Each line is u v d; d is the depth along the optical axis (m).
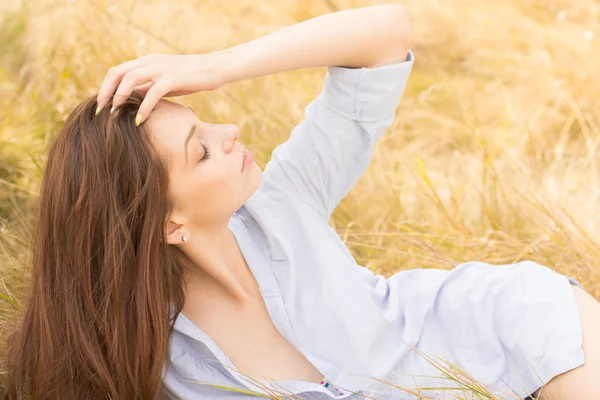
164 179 1.61
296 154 1.84
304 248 1.80
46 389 1.75
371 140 1.82
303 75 3.97
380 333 1.77
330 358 1.75
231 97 3.47
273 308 1.75
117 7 4.10
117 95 1.59
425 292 1.85
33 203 2.90
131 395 1.71
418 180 3.15
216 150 1.64
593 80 3.95
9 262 2.54
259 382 1.70
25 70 3.70
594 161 3.21
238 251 1.77
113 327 1.68
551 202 2.96
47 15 4.07
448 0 4.78
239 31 4.19
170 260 1.70
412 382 1.79
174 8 4.30
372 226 2.98
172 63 1.62
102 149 1.60
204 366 1.77
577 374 1.69
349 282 1.78
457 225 2.84
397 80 1.77
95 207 1.62
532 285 1.82
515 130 3.69
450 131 3.71
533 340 1.75
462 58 4.45
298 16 4.52
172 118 1.62
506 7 4.72
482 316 1.82
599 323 1.75
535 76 4.07
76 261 1.67
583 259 2.59
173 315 1.75
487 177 3.27
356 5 4.62
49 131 3.35
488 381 1.79
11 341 2.00
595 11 4.56
